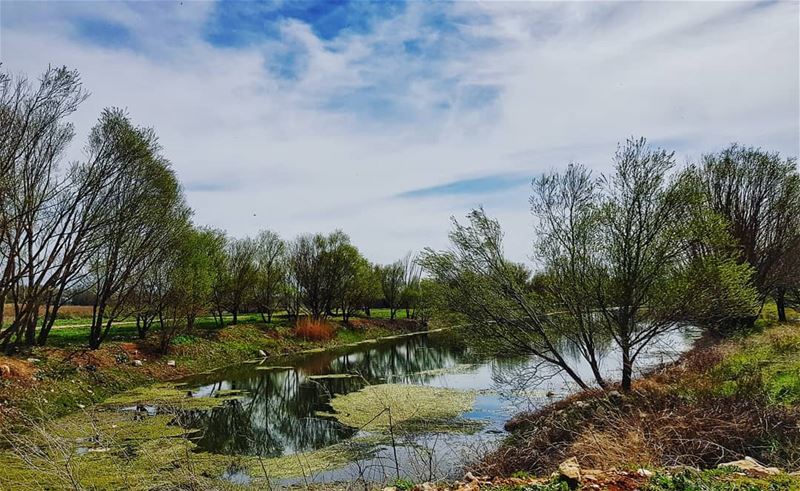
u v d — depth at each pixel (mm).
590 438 8266
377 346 39094
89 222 19734
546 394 18312
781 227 26312
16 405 14641
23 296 20797
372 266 53188
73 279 20719
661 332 14141
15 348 18906
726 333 19234
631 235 14000
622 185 14156
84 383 18906
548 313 15953
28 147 17609
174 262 25375
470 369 26234
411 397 19375
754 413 8609
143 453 12141
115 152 20078
